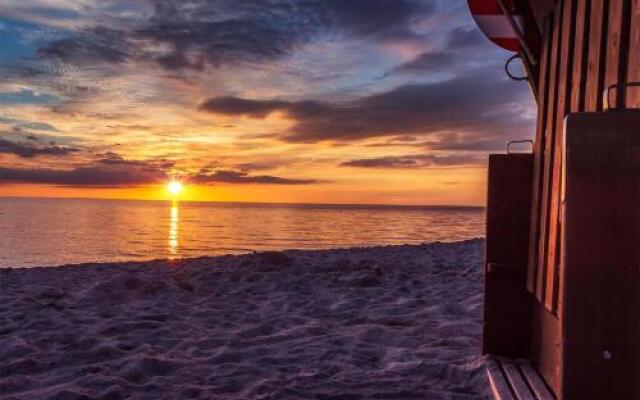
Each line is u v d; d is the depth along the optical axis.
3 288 7.75
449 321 5.52
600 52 2.34
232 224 86.25
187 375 3.94
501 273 3.78
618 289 1.54
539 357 3.46
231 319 5.86
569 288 1.57
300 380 3.79
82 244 44.72
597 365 1.56
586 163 1.56
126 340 4.94
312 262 10.61
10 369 4.06
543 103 3.41
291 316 5.91
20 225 79.00
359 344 4.73
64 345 4.76
